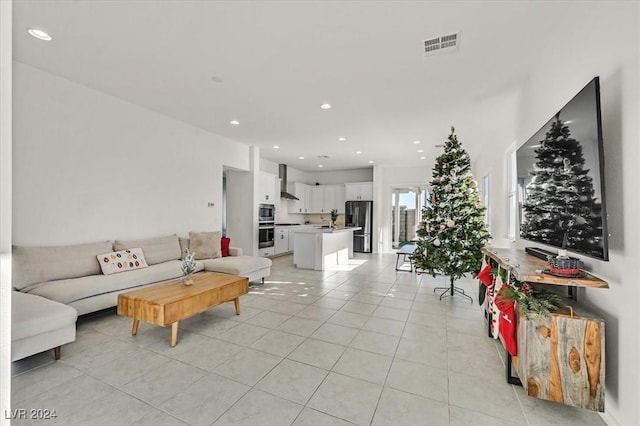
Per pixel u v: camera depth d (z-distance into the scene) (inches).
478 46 100.3
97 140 142.5
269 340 104.9
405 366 87.4
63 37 98.3
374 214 346.0
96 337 106.3
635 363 55.2
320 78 126.0
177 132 184.4
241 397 72.1
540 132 88.7
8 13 40.2
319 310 138.0
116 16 87.6
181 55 109.3
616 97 61.6
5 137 39.9
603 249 56.5
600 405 60.8
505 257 91.7
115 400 70.4
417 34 94.5
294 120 181.2
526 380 66.3
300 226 353.4
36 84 120.7
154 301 99.5
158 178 172.9
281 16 86.7
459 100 146.8
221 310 137.5
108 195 147.7
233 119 181.3
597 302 67.9
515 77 122.0
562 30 87.6
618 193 60.7
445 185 164.4
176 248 174.2
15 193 115.9
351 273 225.5
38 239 122.0
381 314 132.8
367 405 69.5
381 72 119.8
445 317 129.3
